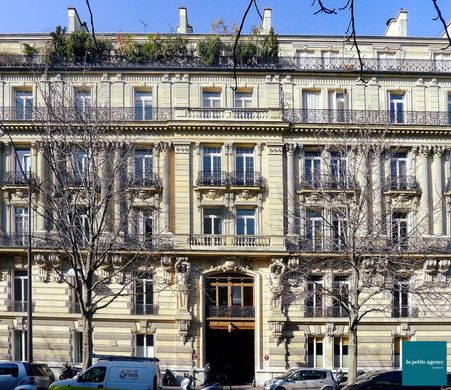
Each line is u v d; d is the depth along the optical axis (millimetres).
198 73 41719
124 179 38938
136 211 40562
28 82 41344
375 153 36438
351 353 31922
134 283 39938
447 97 42656
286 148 41438
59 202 31484
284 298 40000
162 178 40875
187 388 30594
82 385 24750
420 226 40594
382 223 36969
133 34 42781
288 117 41656
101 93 41312
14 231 40844
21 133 40750
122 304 39906
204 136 41031
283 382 32125
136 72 41500
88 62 41500
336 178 37688
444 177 41906
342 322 40094
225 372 40406
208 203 40750
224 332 40562
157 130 40844
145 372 24922
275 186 40875
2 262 40281
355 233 34812
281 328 39500
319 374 32531
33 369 28047
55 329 40000
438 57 43750
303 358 39781
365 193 34281
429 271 40625
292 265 39844
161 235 39781
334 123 40906
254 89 42000
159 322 39844
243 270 40188
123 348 39656
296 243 40188
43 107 38000
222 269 40062
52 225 40281
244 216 41125
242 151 41594
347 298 37344
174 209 40688
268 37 42281
